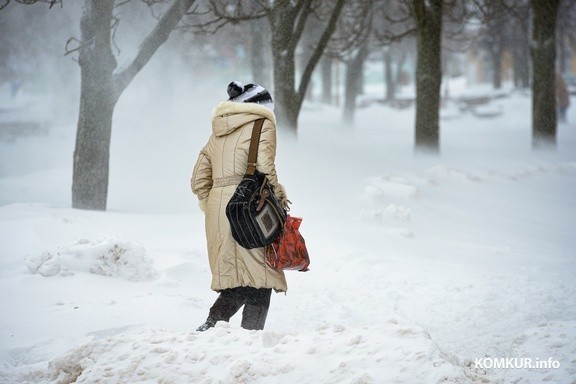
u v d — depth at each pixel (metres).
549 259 18.91
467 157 47.50
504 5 45.00
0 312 12.33
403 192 27.53
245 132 11.27
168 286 14.25
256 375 8.57
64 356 9.65
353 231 20.39
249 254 11.02
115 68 23.47
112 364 9.32
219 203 11.20
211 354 9.13
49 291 13.25
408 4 40.47
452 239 21.55
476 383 8.21
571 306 13.70
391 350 8.46
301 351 8.88
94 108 23.30
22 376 9.65
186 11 23.12
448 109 104.56
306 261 11.15
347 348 8.72
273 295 14.73
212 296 14.19
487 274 16.38
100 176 23.52
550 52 46.69
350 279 15.90
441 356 8.24
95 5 22.58
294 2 33.22
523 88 117.44
